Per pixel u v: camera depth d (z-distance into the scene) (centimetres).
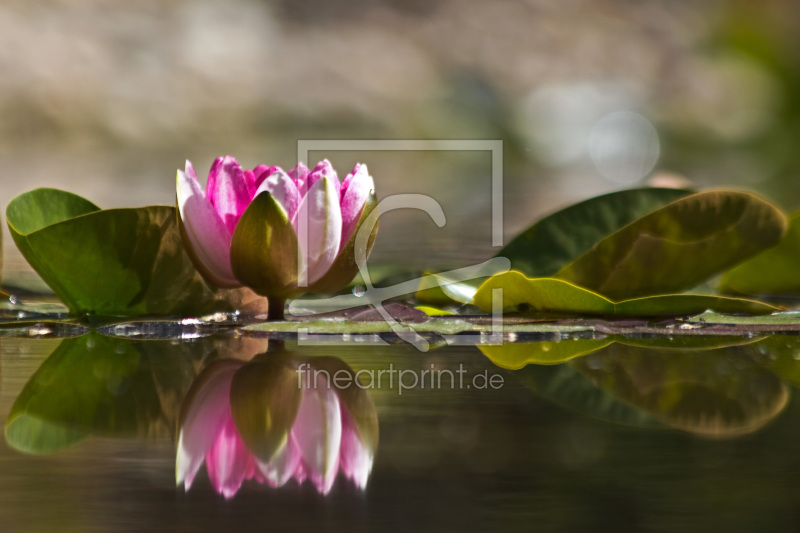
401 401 203
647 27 845
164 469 196
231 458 197
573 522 182
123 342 212
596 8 858
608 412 201
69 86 624
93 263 216
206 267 214
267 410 201
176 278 217
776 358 210
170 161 542
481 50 774
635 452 197
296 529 179
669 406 202
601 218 223
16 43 622
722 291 227
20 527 178
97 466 196
